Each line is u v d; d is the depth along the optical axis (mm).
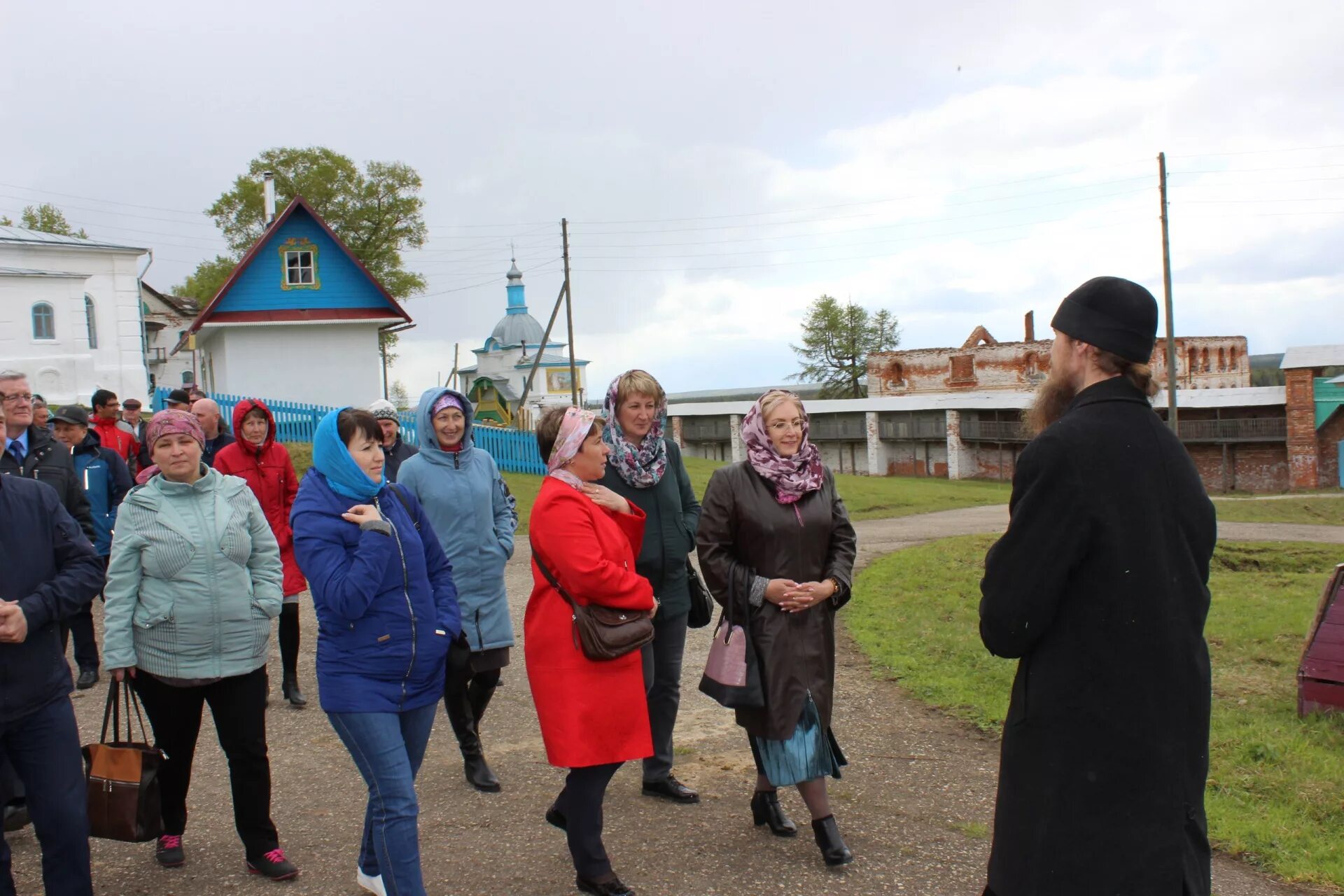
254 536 4289
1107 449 2502
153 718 4168
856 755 5605
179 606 4027
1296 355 41219
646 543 4805
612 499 4039
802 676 4191
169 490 4137
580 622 3789
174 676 4031
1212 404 43281
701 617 5008
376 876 3844
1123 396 2598
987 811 4746
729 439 56438
